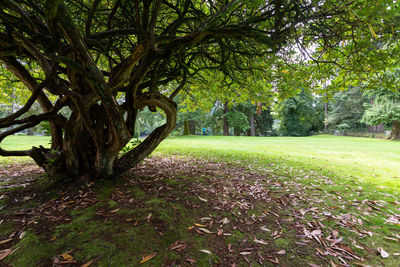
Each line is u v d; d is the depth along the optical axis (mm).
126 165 3199
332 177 4367
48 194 2615
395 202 2947
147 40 2010
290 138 17109
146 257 1613
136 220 2143
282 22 2193
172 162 5430
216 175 4246
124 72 2250
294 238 2018
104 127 2922
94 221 2072
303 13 2043
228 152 7590
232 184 3660
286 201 2969
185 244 1815
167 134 3311
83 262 1521
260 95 4414
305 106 24047
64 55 2203
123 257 1600
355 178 4316
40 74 4805
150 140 3277
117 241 1787
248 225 2240
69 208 2297
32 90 2990
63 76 5062
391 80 2166
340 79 2861
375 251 1832
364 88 2416
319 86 3201
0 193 2697
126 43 3883
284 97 3893
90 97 2371
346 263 1667
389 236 2070
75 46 1785
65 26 1633
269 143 12258
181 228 2061
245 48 3396
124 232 1923
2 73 4441
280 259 1696
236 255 1720
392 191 3467
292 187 3611
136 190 2932
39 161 3068
